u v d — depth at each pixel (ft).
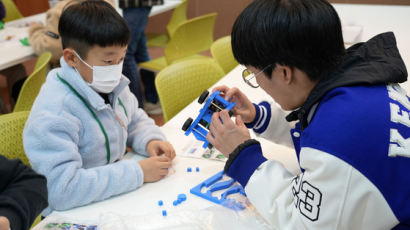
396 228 2.32
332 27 2.33
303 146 2.42
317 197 2.30
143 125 4.51
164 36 12.32
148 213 3.20
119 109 4.19
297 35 2.28
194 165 3.95
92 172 3.45
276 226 2.76
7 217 2.37
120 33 3.46
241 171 2.91
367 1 11.53
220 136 3.07
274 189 2.73
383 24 8.36
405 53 6.85
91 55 3.49
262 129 3.85
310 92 2.55
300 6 2.31
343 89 2.37
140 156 4.35
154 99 11.55
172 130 4.72
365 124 2.22
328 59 2.40
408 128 2.31
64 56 3.62
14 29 10.05
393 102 2.37
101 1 3.71
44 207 2.80
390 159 2.21
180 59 9.75
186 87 6.20
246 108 3.81
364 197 2.20
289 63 2.40
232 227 3.01
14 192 2.54
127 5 9.41
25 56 8.12
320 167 2.24
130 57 9.86
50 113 3.48
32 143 3.43
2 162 2.60
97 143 3.84
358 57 2.53
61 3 7.98
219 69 6.57
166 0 12.64
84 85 3.57
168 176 3.77
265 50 2.39
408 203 2.22
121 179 3.48
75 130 3.59
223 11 15.57
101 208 3.35
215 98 3.46
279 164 2.86
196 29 9.50
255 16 2.39
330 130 2.25
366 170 2.18
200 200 3.39
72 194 3.32
